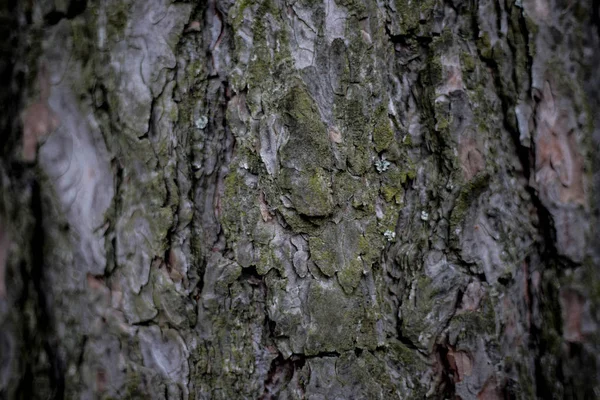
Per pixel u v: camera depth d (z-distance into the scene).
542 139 0.58
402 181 0.58
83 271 0.56
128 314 0.55
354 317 0.57
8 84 0.56
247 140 0.56
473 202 0.58
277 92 0.56
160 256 0.56
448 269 0.58
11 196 0.55
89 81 0.56
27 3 0.56
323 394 0.56
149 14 0.56
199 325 0.56
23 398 0.54
